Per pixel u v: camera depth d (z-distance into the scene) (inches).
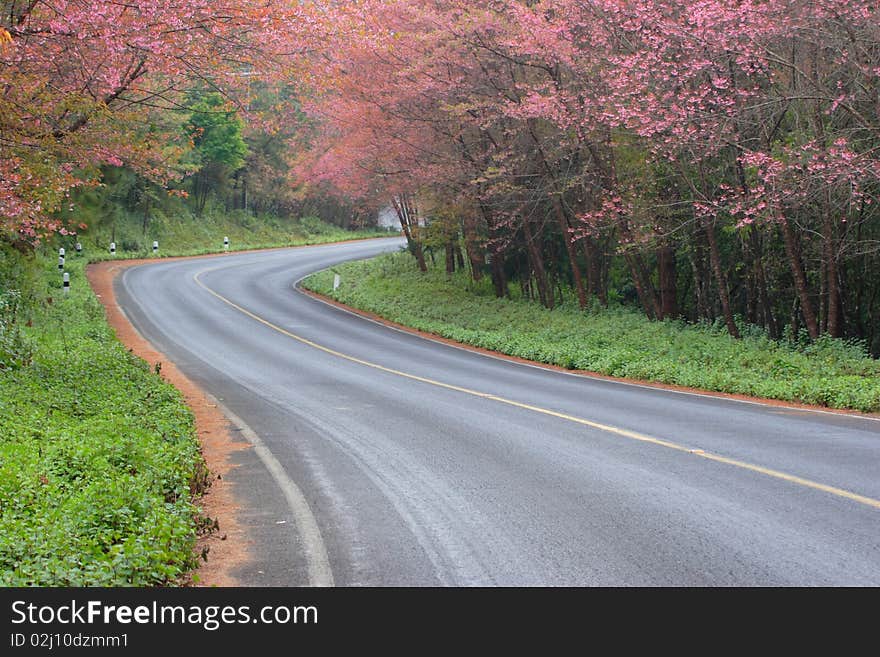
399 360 1045.8
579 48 1200.8
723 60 983.0
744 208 1029.8
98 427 469.7
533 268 1784.0
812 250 1161.4
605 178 1262.3
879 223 1119.6
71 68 676.7
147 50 660.7
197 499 363.9
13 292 1067.9
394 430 539.2
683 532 297.4
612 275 1796.3
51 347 835.4
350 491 373.7
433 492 368.2
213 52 700.7
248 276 2180.1
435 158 1573.6
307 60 740.0
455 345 1273.4
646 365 924.0
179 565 261.6
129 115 675.4
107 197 2340.1
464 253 2378.2
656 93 1047.6
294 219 3941.9
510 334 1307.8
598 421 571.2
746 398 742.5
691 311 1596.9
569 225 1574.8
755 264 1209.4
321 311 1644.9
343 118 1684.3
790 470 400.2
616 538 291.9
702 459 430.9
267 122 802.8
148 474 350.6
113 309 1466.5
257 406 658.8
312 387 777.6
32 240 1131.3
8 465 358.3
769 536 291.0
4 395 543.5
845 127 1003.3
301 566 269.9
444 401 681.6
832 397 685.9
